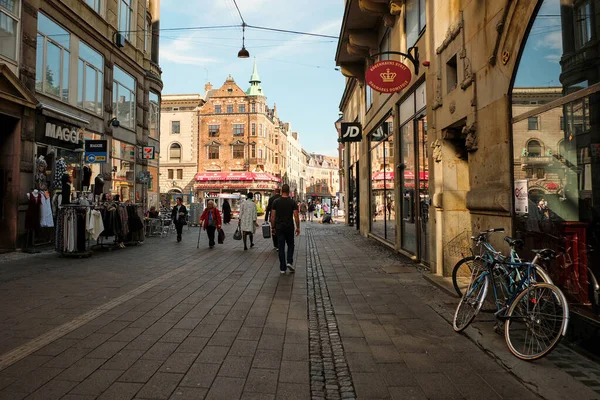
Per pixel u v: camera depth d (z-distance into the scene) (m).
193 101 56.31
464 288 6.00
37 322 4.86
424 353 4.02
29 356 3.81
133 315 5.19
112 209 12.04
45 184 12.04
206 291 6.62
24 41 11.22
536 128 4.77
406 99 10.55
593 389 3.16
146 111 20.33
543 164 4.64
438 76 7.77
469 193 6.45
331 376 3.49
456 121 6.96
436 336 4.52
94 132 15.20
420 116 9.24
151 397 3.05
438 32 7.82
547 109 4.55
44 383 3.25
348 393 3.17
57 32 12.84
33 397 3.02
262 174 55.09
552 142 4.48
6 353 3.88
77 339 4.28
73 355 3.84
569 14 4.18
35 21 11.65
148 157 19.55
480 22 6.07
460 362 3.79
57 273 8.11
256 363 3.72
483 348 4.07
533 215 4.85
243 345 4.18
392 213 12.20
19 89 10.66
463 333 4.58
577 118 4.10
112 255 10.97
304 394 3.15
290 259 8.52
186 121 56.59
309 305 5.82
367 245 13.71
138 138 19.47
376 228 15.20
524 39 4.95
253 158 56.19
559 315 3.56
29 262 9.41
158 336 4.40
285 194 8.59
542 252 4.09
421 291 6.66
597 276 3.82
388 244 12.51
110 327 4.69
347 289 6.88
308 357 3.89
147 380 3.33
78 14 13.88
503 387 3.28
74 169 13.69
